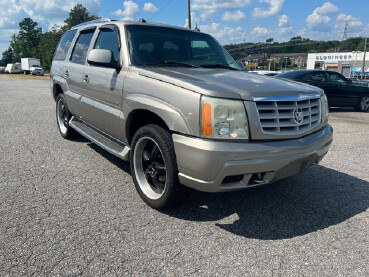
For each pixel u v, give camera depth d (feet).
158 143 10.09
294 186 13.41
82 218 10.19
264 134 9.23
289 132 9.71
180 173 9.56
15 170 14.30
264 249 8.87
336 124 28.45
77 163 15.46
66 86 17.65
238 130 8.98
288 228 10.02
